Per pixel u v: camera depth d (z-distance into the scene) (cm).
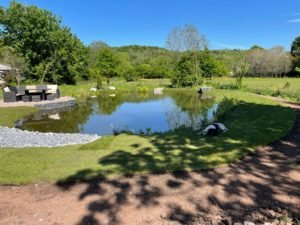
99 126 1177
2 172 482
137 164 511
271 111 1159
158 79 4734
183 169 485
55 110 1627
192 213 349
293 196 388
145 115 1466
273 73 5209
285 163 518
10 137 859
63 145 727
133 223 331
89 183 443
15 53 2997
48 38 3306
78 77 3759
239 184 428
